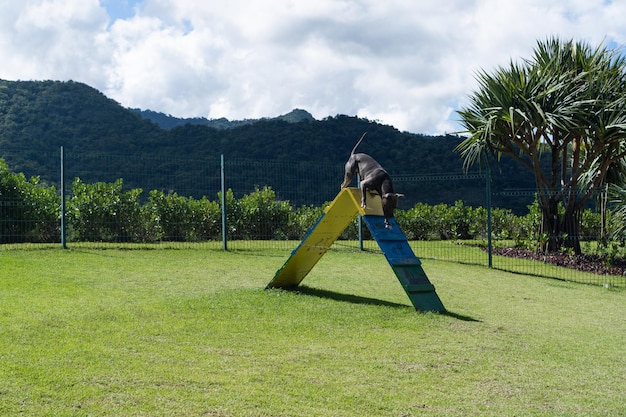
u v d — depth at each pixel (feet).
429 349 21.24
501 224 70.38
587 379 18.86
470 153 58.34
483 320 27.17
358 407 15.28
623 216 56.85
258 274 36.91
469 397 16.55
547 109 53.98
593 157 55.83
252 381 16.74
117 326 21.83
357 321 25.07
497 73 56.34
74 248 42.68
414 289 27.89
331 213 29.63
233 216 56.80
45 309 23.75
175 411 14.24
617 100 51.88
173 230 52.80
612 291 39.55
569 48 57.41
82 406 14.24
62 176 43.60
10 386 15.11
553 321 28.19
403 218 67.51
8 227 46.19
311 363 18.80
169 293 29.09
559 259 51.93
